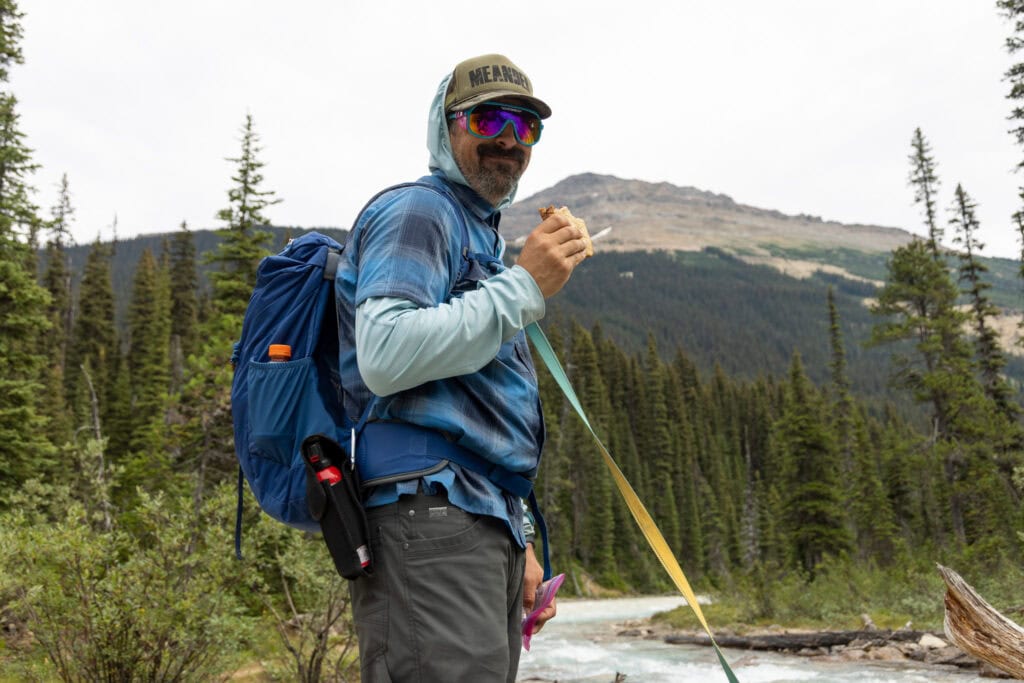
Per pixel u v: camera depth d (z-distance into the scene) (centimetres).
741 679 1073
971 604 216
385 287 145
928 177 4319
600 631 2336
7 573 526
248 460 161
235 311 2491
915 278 4169
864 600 2009
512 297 147
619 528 7562
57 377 4950
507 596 164
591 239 158
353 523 145
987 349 4066
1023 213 2669
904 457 4284
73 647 535
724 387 14288
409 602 144
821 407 5344
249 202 2597
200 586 567
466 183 177
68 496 679
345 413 159
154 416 4991
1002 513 3231
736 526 8431
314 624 632
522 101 175
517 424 160
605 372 11906
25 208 1825
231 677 628
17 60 1895
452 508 147
